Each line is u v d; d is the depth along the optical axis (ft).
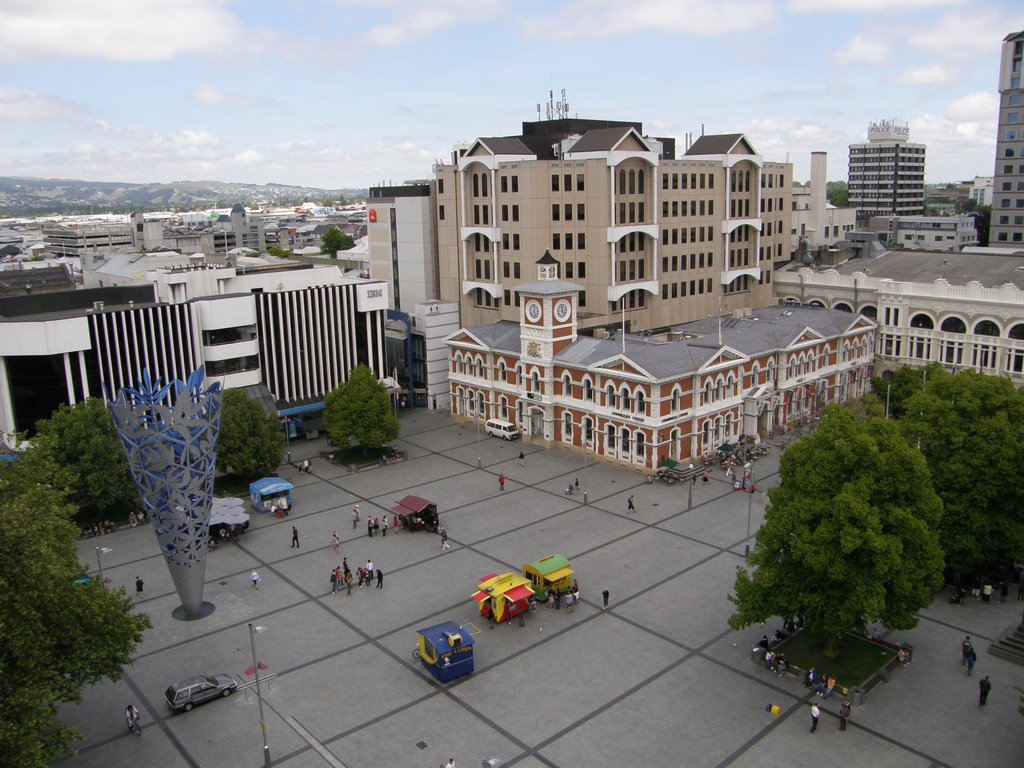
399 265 440.04
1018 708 142.61
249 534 244.83
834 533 150.61
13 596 125.70
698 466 287.89
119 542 242.99
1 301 291.79
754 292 417.28
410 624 189.26
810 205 542.98
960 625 181.47
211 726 153.89
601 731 148.25
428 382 382.63
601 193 343.46
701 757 140.46
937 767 136.15
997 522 184.65
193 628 190.60
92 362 277.85
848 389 352.69
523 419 328.49
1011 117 495.41
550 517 248.93
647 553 221.25
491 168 365.20
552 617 190.70
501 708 156.25
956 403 192.13
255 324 318.86
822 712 151.74
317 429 344.49
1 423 274.77
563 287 306.76
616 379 287.89
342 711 156.87
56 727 132.67
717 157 386.52
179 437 179.01
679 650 174.50
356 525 248.11
